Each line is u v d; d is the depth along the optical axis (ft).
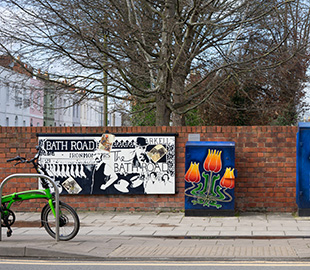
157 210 37.73
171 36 48.78
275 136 36.63
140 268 21.61
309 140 34.32
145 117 74.13
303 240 27.09
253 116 64.90
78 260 23.71
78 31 45.73
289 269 21.03
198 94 55.67
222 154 35.22
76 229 27.09
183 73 51.93
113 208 38.11
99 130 38.24
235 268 21.30
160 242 27.09
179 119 66.64
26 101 54.75
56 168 38.47
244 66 51.96
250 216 35.47
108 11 49.06
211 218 34.88
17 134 39.01
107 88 57.82
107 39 50.34
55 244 26.07
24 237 28.53
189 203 35.58
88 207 38.37
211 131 37.19
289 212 36.47
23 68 51.42
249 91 63.21
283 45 55.16
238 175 36.91
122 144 37.88
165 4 50.57
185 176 35.53
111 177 37.93
